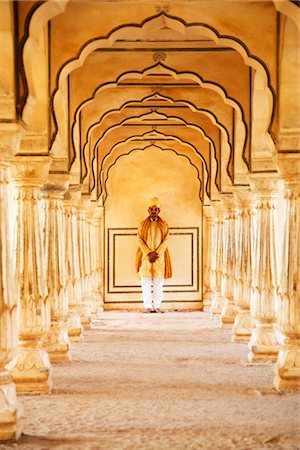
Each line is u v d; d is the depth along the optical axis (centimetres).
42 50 664
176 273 1561
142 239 1490
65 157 823
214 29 643
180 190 1556
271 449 472
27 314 652
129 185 1553
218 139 1169
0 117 504
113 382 697
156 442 487
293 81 633
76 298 1008
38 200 667
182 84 1008
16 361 646
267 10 639
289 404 601
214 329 1158
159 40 827
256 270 817
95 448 473
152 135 1405
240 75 838
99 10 663
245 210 996
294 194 644
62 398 625
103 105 1010
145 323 1265
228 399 619
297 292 642
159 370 766
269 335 805
